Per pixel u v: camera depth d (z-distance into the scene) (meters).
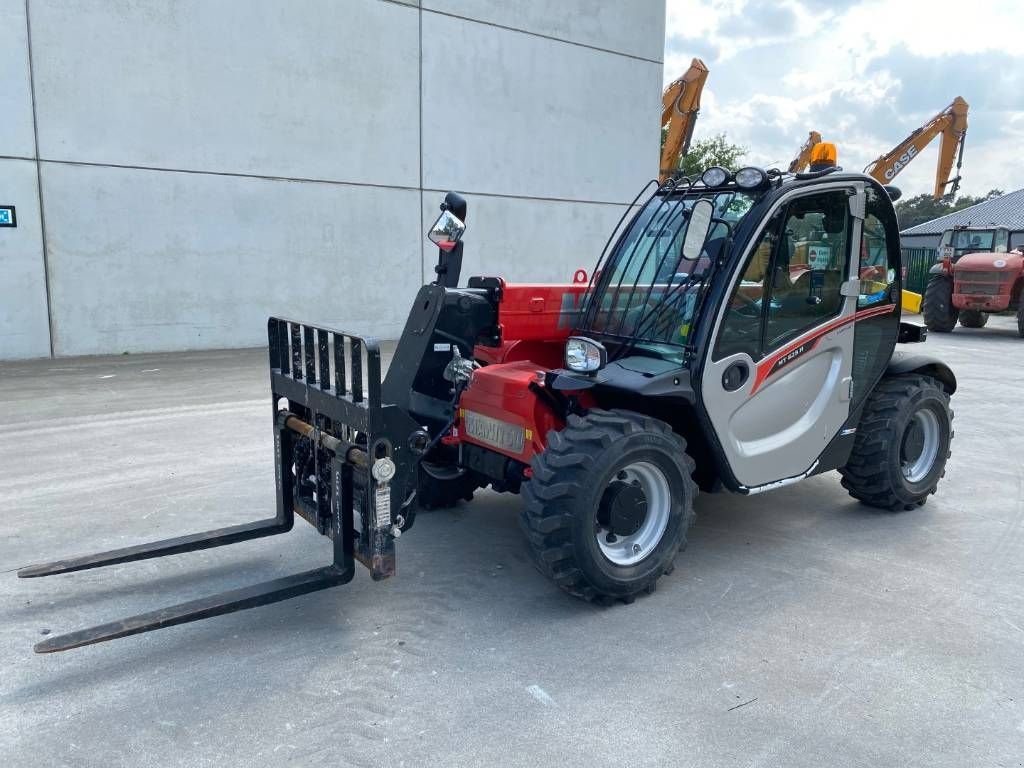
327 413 3.41
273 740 2.62
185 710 2.78
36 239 9.86
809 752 2.59
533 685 2.95
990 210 33.50
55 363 9.82
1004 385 9.27
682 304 3.72
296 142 11.70
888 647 3.26
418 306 4.17
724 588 3.79
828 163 4.07
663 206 4.16
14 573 3.86
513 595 3.69
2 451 5.92
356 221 12.47
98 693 2.88
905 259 22.69
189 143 10.79
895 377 4.83
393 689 2.91
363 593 3.69
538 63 14.17
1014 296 14.59
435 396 4.11
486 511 4.80
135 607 3.54
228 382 8.71
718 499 5.11
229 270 11.35
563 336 4.39
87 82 9.95
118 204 10.37
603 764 2.51
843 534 4.52
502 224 14.21
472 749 2.58
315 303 12.23
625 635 3.33
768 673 3.06
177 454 5.89
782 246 3.79
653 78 15.95
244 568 3.94
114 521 4.55
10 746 2.58
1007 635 3.36
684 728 2.71
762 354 3.81
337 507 3.31
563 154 14.81
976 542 4.41
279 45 11.35
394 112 12.60
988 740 2.66
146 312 10.77
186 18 10.55
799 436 4.09
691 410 3.67
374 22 12.20
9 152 9.55
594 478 3.30
